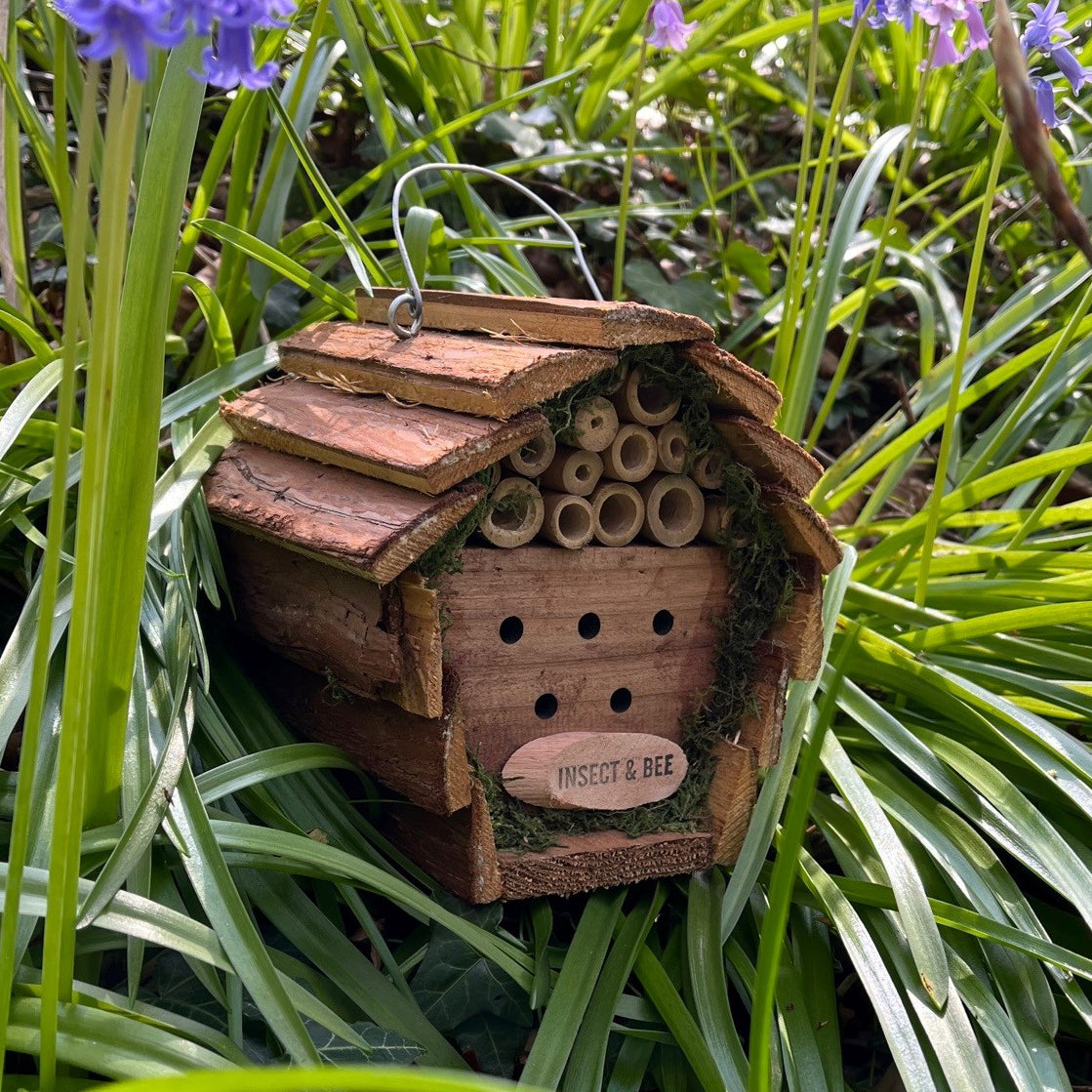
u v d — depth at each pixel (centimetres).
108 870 26
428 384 31
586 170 63
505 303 32
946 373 51
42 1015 23
